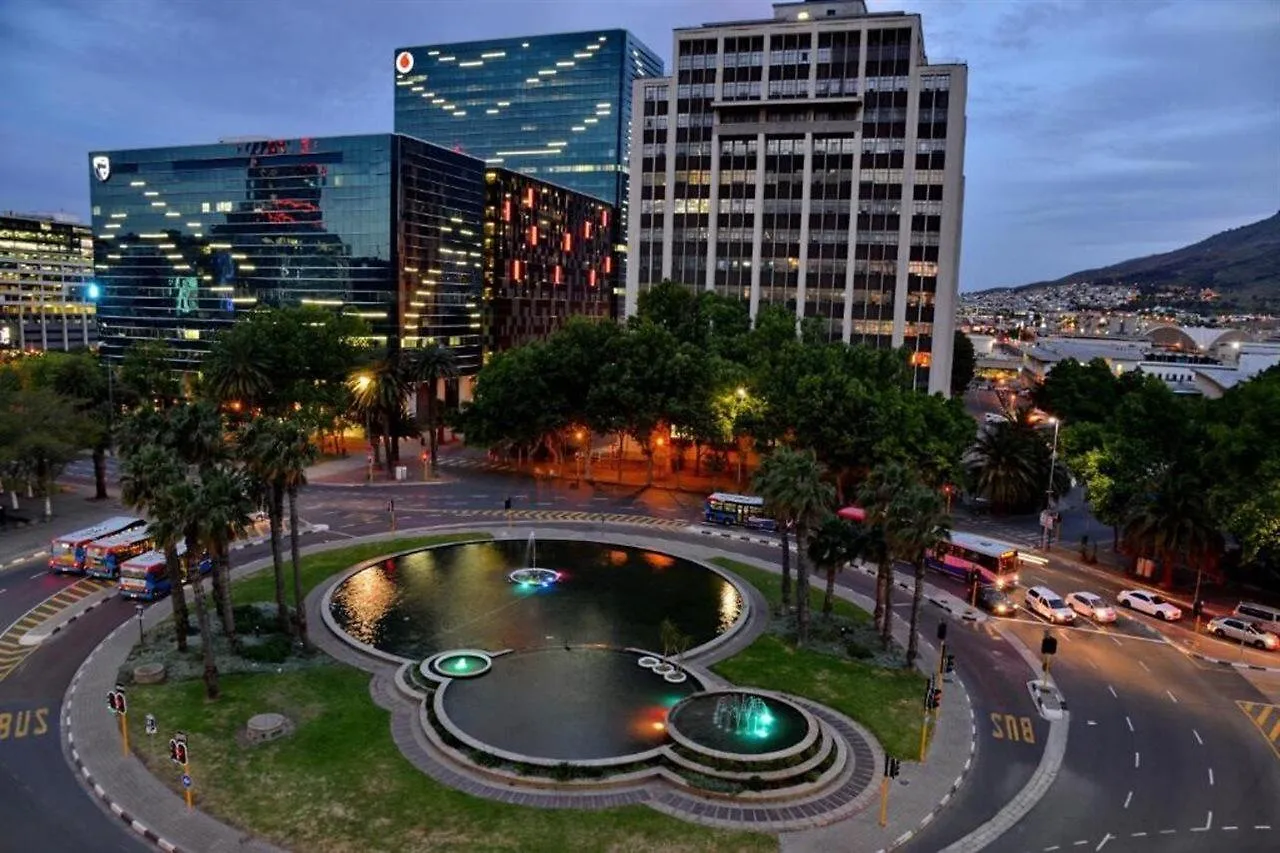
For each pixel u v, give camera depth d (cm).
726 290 15575
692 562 7988
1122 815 4184
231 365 10906
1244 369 14950
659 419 11162
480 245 18850
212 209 17212
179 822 3838
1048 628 6675
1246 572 8194
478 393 12012
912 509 5403
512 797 4122
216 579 5641
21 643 5775
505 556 8156
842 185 14900
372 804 4009
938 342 14650
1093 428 8994
